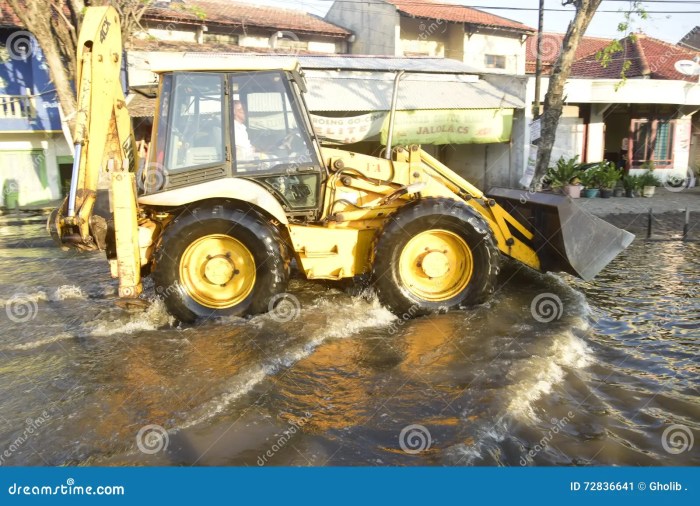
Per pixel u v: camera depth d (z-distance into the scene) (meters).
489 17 21.77
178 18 16.89
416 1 21.31
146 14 16.42
